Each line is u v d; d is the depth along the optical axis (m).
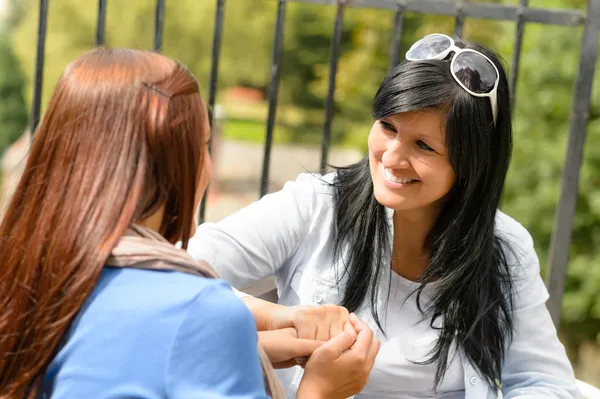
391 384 2.37
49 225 1.48
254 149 20.11
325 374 1.93
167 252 1.50
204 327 1.43
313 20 19.03
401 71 2.12
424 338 2.35
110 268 1.49
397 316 2.37
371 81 14.47
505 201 8.67
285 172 19.27
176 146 1.54
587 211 8.41
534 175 8.52
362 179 2.37
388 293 2.37
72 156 1.50
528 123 8.50
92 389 1.42
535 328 2.45
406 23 14.05
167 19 18.94
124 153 1.50
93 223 1.47
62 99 1.54
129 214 1.49
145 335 1.43
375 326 2.35
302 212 2.39
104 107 1.52
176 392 1.41
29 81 17.52
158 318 1.44
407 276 2.39
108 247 1.46
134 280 1.47
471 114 2.10
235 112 20.75
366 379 2.01
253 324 1.49
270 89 3.26
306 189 2.43
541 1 8.52
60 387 1.45
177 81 1.56
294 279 2.41
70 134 1.51
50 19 17.70
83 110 1.52
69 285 1.45
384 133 2.17
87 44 17.83
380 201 2.20
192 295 1.45
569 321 8.91
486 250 2.30
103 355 1.43
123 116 1.51
